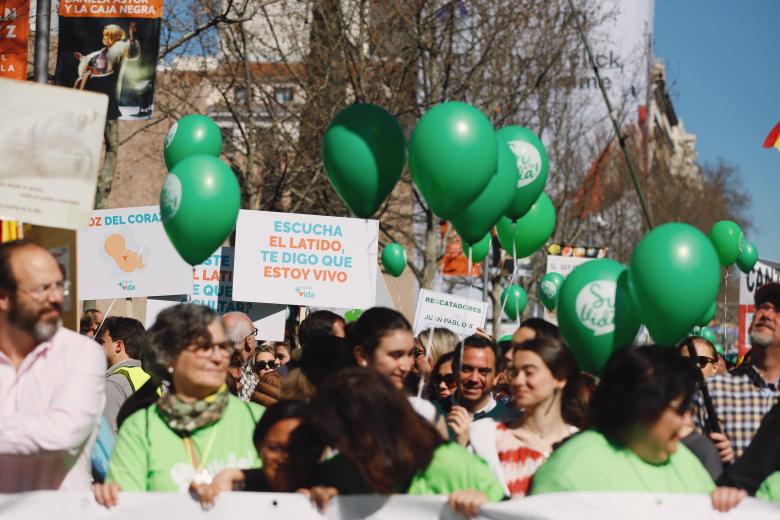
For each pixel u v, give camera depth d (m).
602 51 30.72
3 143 5.69
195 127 7.96
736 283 16.91
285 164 22.78
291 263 9.30
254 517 4.44
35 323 4.62
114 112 11.38
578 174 29.48
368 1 22.48
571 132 29.42
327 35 22.58
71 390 4.60
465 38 23.00
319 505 4.43
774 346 5.96
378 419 4.13
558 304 5.79
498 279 19.55
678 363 4.32
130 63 11.37
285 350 10.66
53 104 5.75
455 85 22.78
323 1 22.50
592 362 5.67
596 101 31.19
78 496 4.46
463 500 4.29
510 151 6.64
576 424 5.20
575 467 4.36
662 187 43.75
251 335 8.52
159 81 22.23
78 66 11.38
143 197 31.25
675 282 5.24
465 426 5.46
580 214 29.56
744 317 13.54
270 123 25.70
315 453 4.51
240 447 5.03
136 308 22.09
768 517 4.30
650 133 38.69
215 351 4.91
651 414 4.25
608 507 4.28
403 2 22.02
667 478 4.40
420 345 8.42
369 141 6.66
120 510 4.46
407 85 23.23
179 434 4.96
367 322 5.50
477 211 6.44
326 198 24.34
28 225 5.95
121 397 7.14
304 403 4.55
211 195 6.48
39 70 10.15
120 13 11.39
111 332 8.02
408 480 4.36
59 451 4.51
